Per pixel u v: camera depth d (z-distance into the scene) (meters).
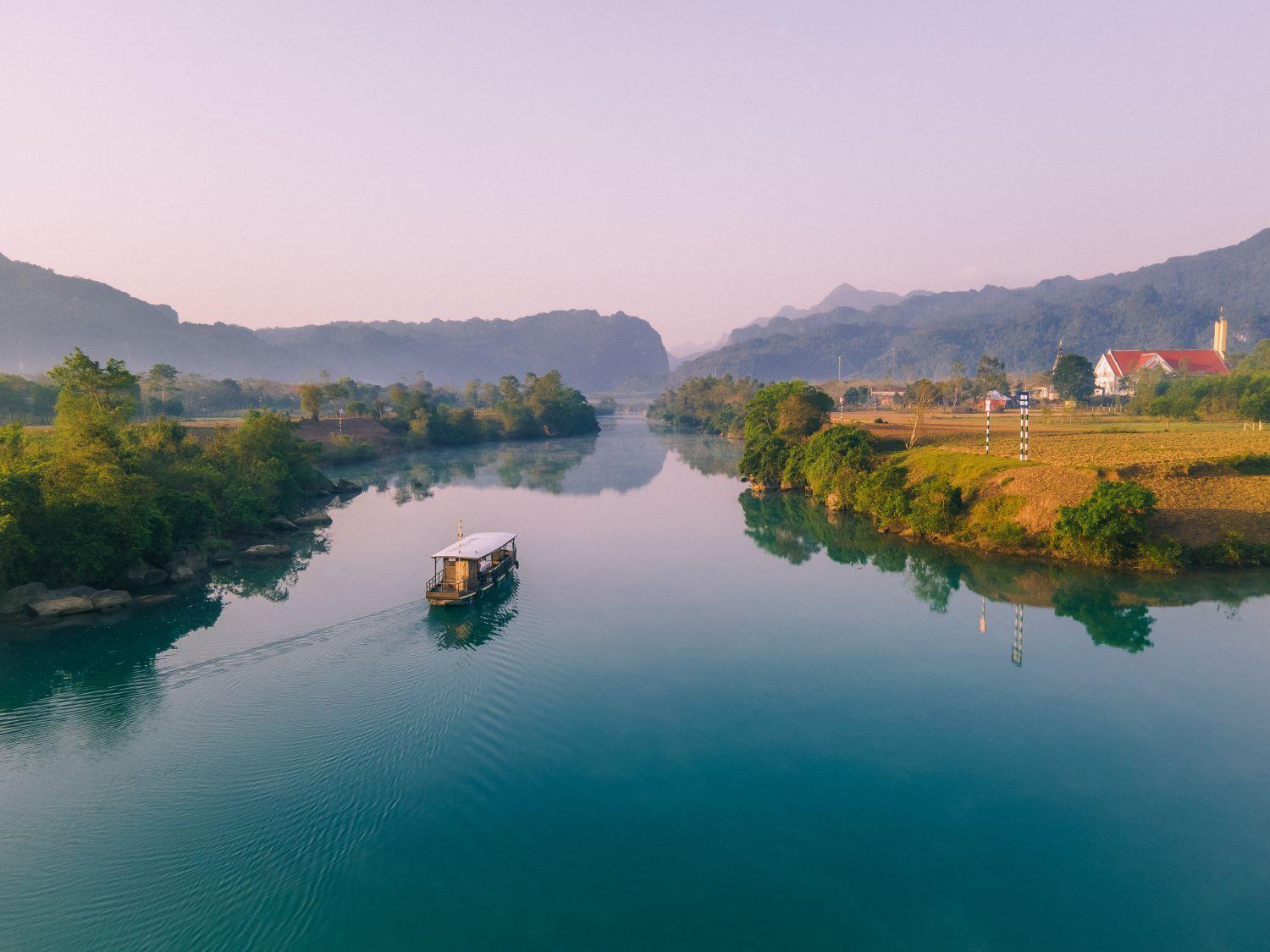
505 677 42.50
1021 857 27.36
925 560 70.88
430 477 140.75
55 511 55.97
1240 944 22.98
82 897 23.80
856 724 37.84
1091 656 46.38
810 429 131.88
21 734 34.88
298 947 22.25
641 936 23.12
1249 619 51.53
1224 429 132.38
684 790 31.64
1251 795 31.25
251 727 35.59
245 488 84.44
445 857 26.75
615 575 66.38
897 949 22.70
